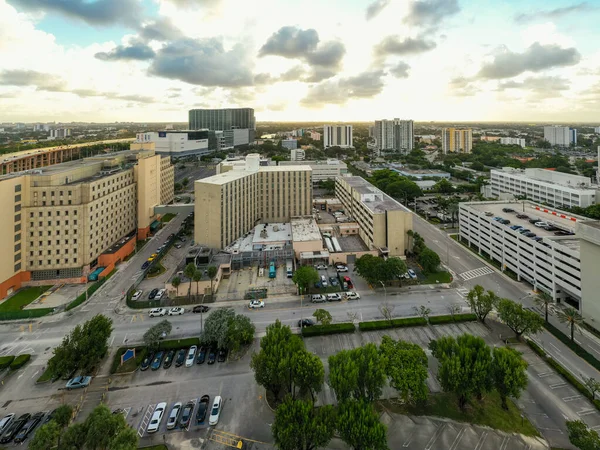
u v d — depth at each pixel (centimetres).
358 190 16962
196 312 10181
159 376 7594
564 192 19862
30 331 9381
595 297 8781
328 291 11169
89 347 7412
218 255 13112
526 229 12238
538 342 8475
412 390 6112
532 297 10688
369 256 11769
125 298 11138
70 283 12244
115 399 6944
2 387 7325
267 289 11425
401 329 9162
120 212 15262
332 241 14888
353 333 9012
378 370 6141
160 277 12744
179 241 16412
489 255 13875
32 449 4903
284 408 5422
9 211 11438
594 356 7938
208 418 6450
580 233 9094
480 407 6588
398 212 13588
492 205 15900
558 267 10094
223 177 15300
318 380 6209
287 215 17812
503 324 9319
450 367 6288
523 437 5956
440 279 12000
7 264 11356
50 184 12306
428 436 5991
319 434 5109
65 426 5950
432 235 16962
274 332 7269
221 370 7781
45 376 7619
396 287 11506
